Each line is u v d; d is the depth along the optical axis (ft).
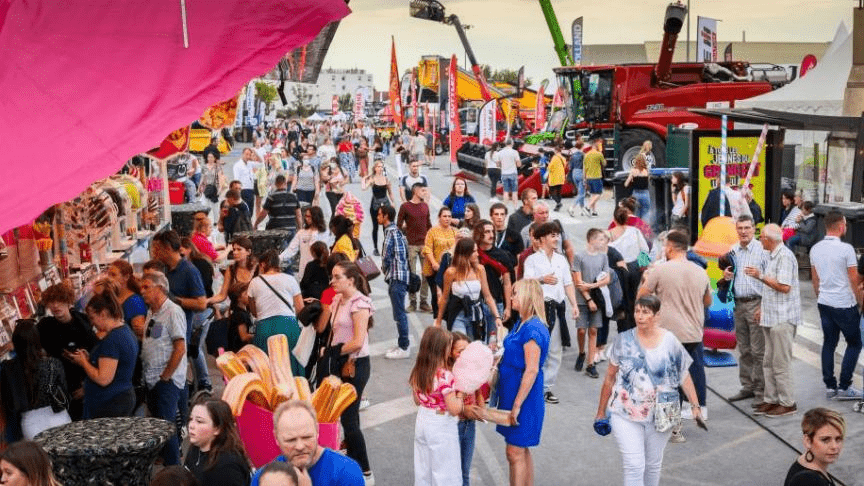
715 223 41.75
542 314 24.84
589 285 37.40
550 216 87.35
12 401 23.25
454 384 23.57
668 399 23.61
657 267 31.35
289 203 60.18
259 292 31.55
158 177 58.18
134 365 24.91
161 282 26.78
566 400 35.65
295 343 31.53
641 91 116.57
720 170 48.93
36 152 18.62
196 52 23.67
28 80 21.67
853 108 64.03
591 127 117.29
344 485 16.88
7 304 26.58
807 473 18.34
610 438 31.68
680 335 30.99
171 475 15.55
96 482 18.40
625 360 23.71
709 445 30.63
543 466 29.30
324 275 35.60
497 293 35.83
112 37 24.18
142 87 21.71
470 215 45.19
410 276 44.27
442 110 179.01
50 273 32.04
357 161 147.33
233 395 20.99
